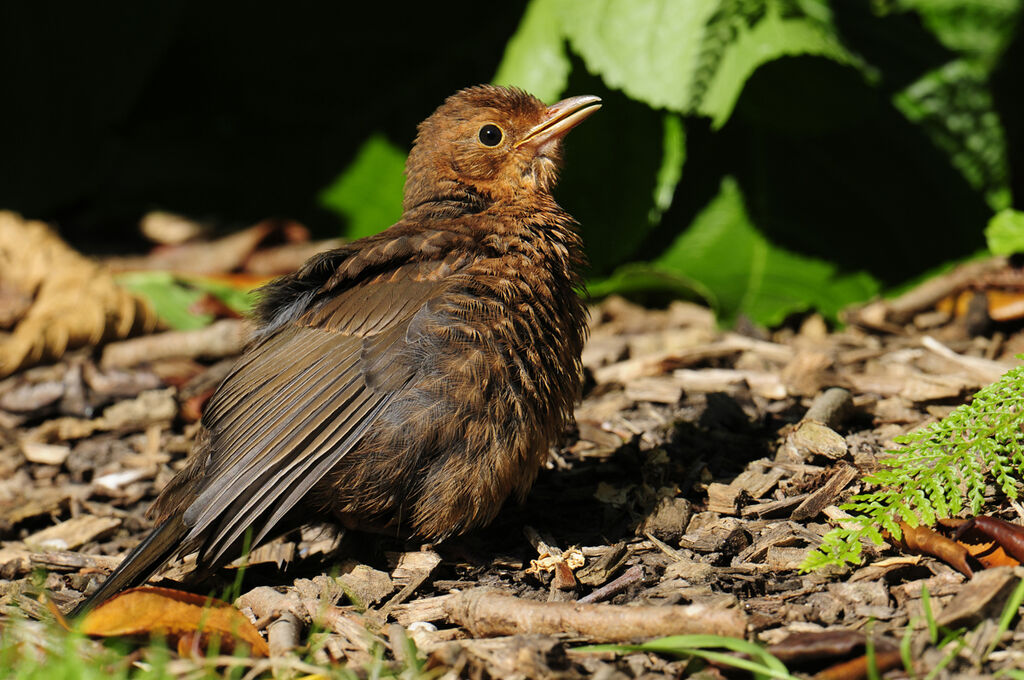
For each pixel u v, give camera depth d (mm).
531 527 7875
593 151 12328
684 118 11992
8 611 7066
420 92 14062
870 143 12328
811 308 12258
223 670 6164
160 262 14016
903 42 12172
